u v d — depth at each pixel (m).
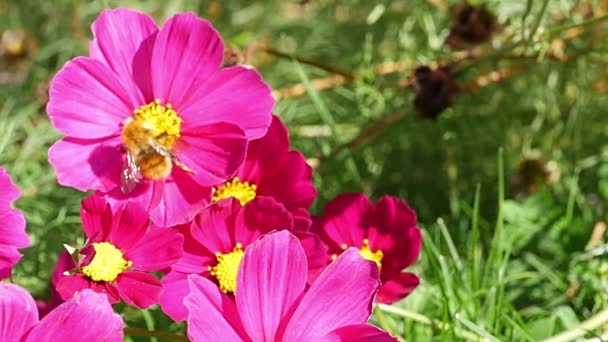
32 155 0.78
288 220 0.52
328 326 0.47
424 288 0.64
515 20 0.74
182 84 0.53
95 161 0.53
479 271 0.67
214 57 0.53
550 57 0.77
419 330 0.62
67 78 0.52
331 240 0.57
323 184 0.77
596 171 0.80
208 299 0.47
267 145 0.55
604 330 0.62
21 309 0.45
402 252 0.57
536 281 0.67
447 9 0.83
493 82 0.79
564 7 0.74
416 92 0.71
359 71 0.82
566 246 0.69
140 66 0.54
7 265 0.50
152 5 1.01
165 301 0.52
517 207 0.72
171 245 0.51
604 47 0.80
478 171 0.84
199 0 1.01
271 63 0.93
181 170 0.53
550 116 0.84
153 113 0.53
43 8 1.01
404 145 0.84
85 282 0.50
